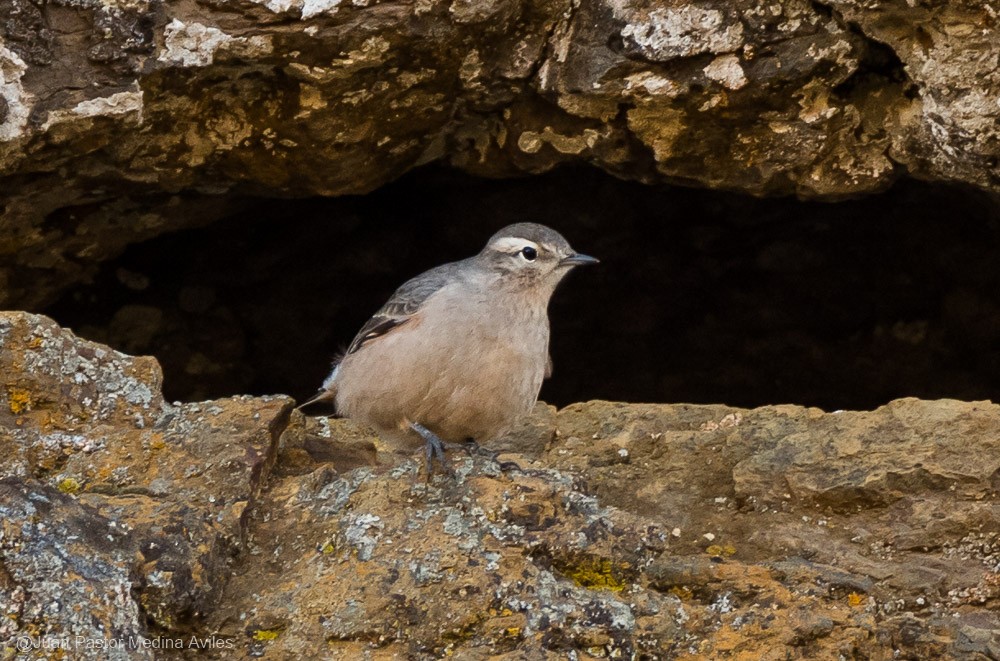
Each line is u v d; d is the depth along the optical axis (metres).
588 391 18.12
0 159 12.59
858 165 13.75
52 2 12.34
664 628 9.45
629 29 13.03
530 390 11.01
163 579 9.12
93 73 12.49
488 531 9.66
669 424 12.57
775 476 11.39
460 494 10.04
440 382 10.61
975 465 10.96
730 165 13.91
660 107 13.34
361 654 9.06
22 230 14.23
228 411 10.88
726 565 10.21
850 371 17.59
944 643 9.62
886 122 13.39
